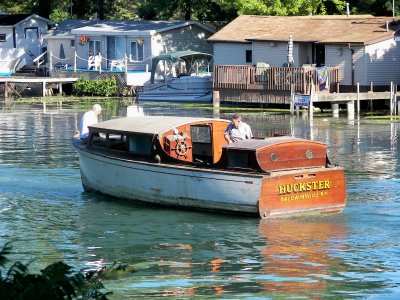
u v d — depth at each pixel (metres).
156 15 80.00
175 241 18.41
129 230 19.48
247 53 60.16
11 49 79.56
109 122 23.02
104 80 66.31
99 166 22.86
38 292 7.07
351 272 15.84
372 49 53.44
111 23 74.25
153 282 15.34
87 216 20.97
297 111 49.44
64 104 59.22
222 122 22.03
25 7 95.06
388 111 51.75
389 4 67.56
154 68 63.41
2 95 68.31
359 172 27.45
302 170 19.86
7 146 34.94
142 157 21.67
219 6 74.94
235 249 17.61
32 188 24.75
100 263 16.73
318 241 18.05
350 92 53.72
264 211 19.50
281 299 14.27
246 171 19.81
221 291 14.78
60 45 75.75
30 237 18.95
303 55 56.81
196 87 60.38
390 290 14.73
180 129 21.52
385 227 19.19
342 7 67.81
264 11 66.88
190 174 20.44
